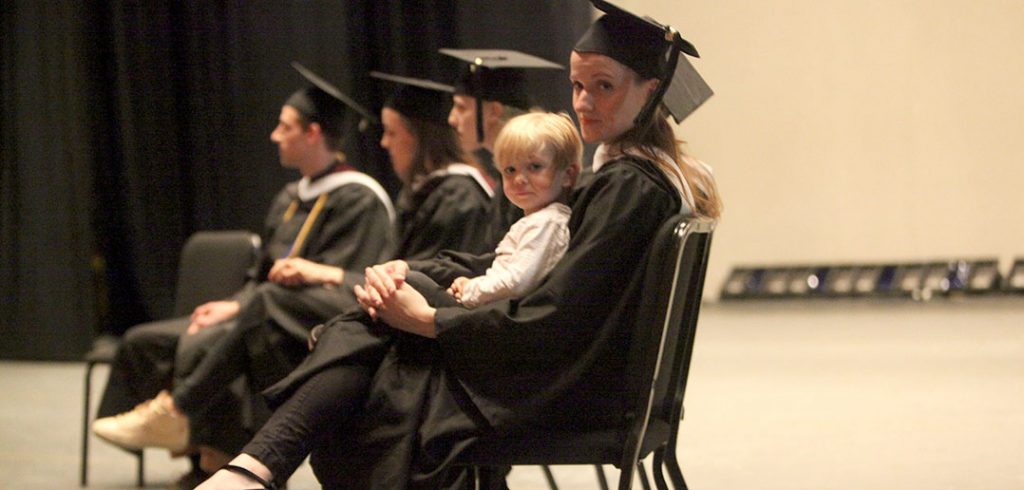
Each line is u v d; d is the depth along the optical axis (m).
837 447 4.18
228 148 8.58
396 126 3.44
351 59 8.34
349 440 2.31
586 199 2.26
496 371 2.23
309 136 3.93
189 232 8.70
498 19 7.84
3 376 7.61
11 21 8.46
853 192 9.12
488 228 2.93
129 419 3.59
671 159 2.38
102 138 8.63
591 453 2.19
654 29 2.30
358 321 2.40
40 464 4.58
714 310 9.21
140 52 8.48
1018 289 8.43
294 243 3.88
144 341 3.91
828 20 9.09
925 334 7.13
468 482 2.50
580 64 2.34
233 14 8.46
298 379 2.32
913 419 4.61
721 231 9.60
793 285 9.23
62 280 8.43
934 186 8.86
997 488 3.45
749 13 9.29
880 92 8.98
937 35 8.77
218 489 2.20
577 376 2.20
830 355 6.52
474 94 3.29
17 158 8.50
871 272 8.99
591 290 2.18
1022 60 8.53
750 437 4.45
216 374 3.51
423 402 2.28
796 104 9.23
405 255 3.31
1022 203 8.59
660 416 2.39
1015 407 4.73
